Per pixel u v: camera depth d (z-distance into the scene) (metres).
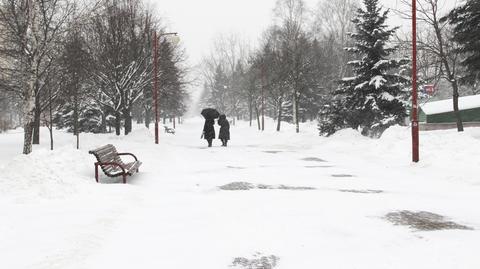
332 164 15.00
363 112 26.45
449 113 30.94
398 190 9.75
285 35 51.69
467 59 22.78
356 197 8.89
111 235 6.18
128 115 29.23
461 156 12.82
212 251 5.52
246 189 9.91
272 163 15.39
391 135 20.50
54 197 8.34
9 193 8.32
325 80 53.81
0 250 5.41
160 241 5.91
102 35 26.55
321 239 6.01
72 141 23.83
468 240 5.86
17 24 15.12
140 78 28.84
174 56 35.06
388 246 5.71
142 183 10.74
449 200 8.58
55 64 19.17
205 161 16.08
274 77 42.00
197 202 8.45
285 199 8.68
